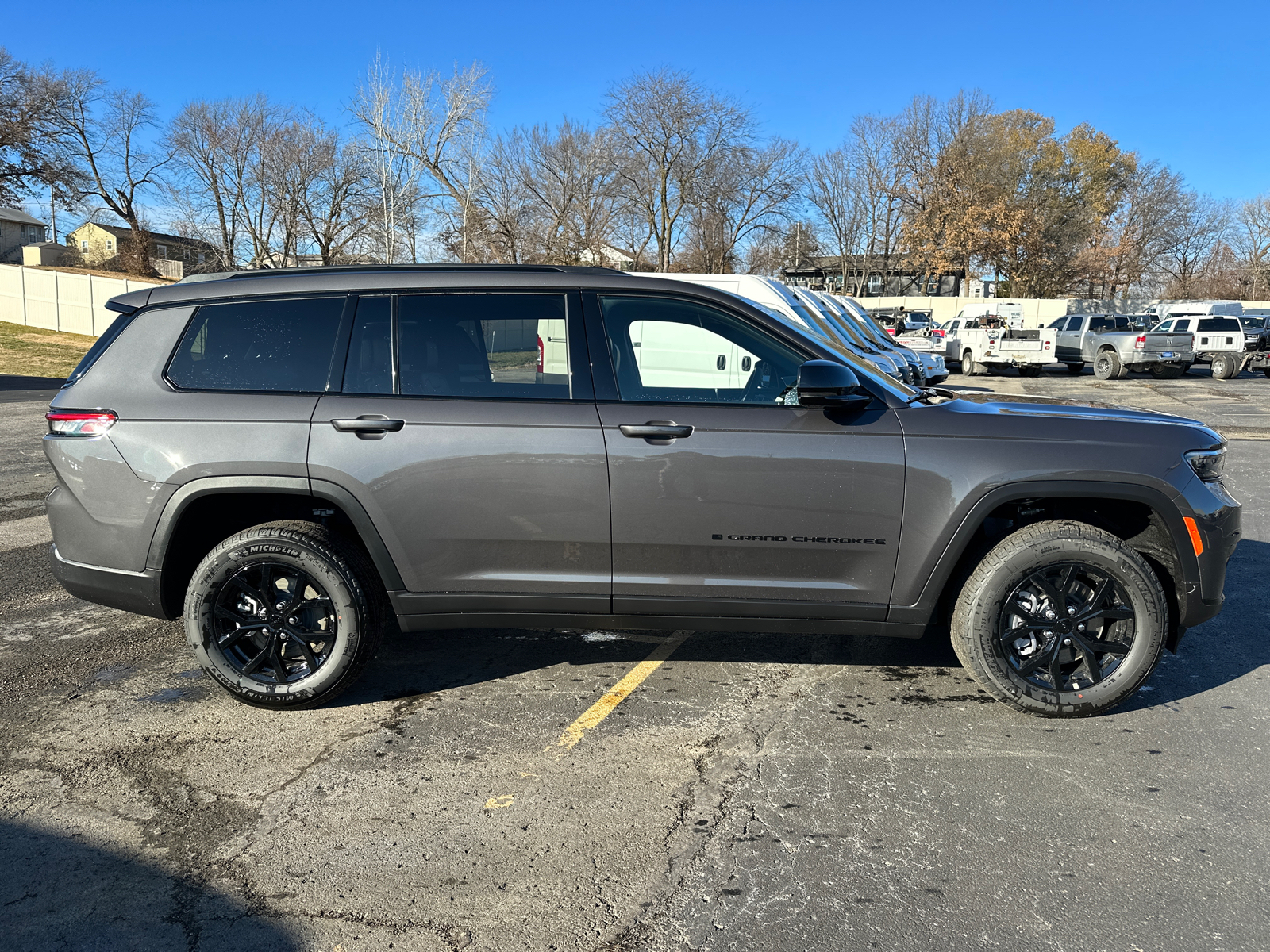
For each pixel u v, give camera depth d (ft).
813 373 10.07
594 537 10.87
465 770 9.95
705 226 150.30
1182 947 7.00
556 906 7.56
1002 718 11.32
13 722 11.15
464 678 12.67
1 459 31.89
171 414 11.00
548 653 13.65
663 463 10.64
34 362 84.33
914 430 10.71
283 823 8.86
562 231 127.85
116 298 11.73
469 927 7.29
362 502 10.81
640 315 11.10
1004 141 149.48
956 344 83.97
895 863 8.18
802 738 10.75
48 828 8.75
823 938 7.14
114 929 7.26
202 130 147.95
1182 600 10.96
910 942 7.07
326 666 11.24
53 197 165.58
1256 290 219.20
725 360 11.02
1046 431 10.75
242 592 11.30
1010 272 155.94
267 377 11.14
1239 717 11.33
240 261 159.02
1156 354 72.69
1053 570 10.87
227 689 11.34
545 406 10.82
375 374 11.09
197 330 11.34
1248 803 9.24
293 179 150.30
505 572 11.09
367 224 135.85
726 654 13.64
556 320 11.08
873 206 168.14
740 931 7.23
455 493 10.82
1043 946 7.02
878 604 10.97
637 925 7.31
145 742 10.64
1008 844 8.48
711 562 10.92
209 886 7.85
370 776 9.83
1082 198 176.04
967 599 10.98
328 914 7.46
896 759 10.19
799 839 8.58
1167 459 10.67
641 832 8.71
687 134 138.51
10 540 20.20
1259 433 39.70
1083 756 10.28
